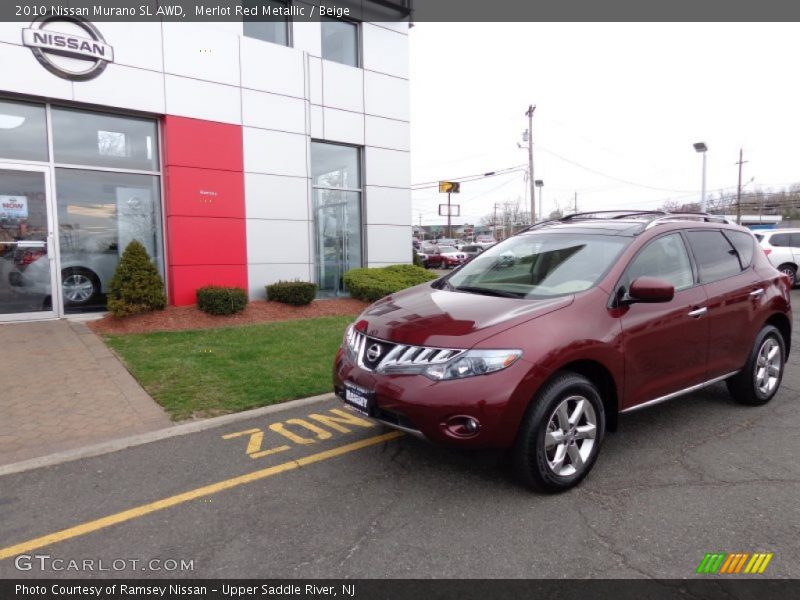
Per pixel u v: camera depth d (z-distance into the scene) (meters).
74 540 3.17
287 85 11.42
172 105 9.99
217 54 10.48
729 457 4.21
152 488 3.78
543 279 4.34
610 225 4.75
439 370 3.43
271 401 5.48
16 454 4.27
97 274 9.65
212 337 8.21
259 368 6.59
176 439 4.63
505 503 3.54
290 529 3.27
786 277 5.72
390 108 13.23
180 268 10.21
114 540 3.17
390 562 2.95
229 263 10.80
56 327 8.52
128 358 6.90
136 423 4.91
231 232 10.80
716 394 5.82
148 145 10.09
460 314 3.78
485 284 4.56
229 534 3.22
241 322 9.56
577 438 3.71
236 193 10.82
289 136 11.49
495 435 3.37
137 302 8.93
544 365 3.46
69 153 9.28
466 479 3.88
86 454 4.31
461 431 3.39
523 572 2.85
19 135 8.84
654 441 4.53
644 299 3.87
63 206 9.27
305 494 3.68
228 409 5.27
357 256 13.21
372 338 3.86
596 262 4.27
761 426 4.86
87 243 9.52
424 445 4.47
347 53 12.78
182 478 3.92
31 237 8.97
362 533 3.22
